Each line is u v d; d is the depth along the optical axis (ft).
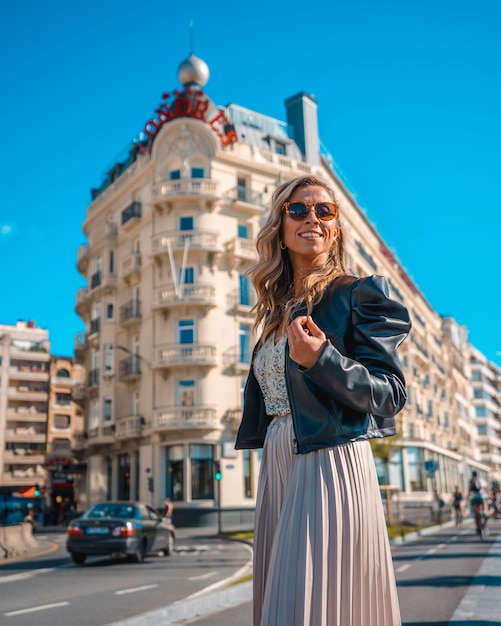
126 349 124.57
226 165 125.49
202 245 117.50
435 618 19.94
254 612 5.39
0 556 54.19
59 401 248.11
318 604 4.51
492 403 402.72
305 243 5.77
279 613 4.54
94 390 139.64
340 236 6.02
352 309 5.07
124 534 46.57
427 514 101.50
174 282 116.06
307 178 6.06
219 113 130.93
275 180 131.85
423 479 159.84
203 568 42.55
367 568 4.81
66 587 32.73
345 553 4.70
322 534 4.67
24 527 62.44
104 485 136.36
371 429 4.98
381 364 4.74
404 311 4.98
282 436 5.35
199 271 118.73
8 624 22.30
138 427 120.47
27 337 252.21
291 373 5.02
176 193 119.55
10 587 32.89
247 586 29.48
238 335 119.24
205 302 115.14
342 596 4.62
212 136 123.95
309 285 5.39
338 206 5.96
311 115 149.79
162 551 53.62
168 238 119.55
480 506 61.00
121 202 138.41
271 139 138.21
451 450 218.18
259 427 5.91
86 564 47.62
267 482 5.49
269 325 5.80
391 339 4.83
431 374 223.30
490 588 25.94
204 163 123.95
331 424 4.83
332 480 4.84
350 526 4.75
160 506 113.50
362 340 4.90
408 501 151.23
